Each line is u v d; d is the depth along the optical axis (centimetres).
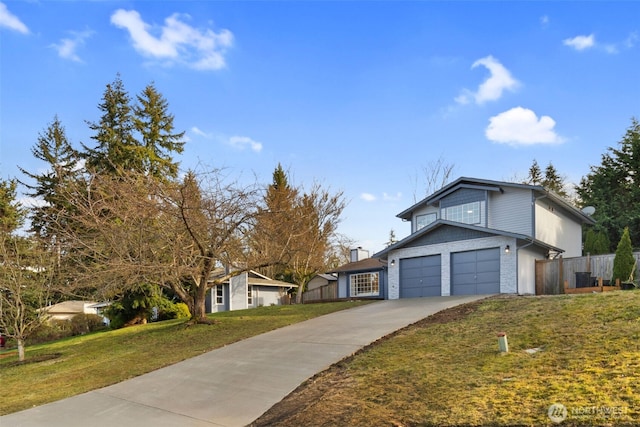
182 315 2622
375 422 567
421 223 2534
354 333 1165
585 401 509
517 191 2138
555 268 1820
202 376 945
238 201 1501
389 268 2208
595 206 3203
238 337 1328
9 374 1249
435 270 2017
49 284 1596
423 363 797
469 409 548
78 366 1238
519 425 483
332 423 589
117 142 2895
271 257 1627
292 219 1772
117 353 1354
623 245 1625
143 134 3070
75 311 3594
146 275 1469
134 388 912
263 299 3272
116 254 1487
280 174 3434
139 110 3111
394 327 1168
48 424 718
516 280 1742
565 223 2366
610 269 1691
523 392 572
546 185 5016
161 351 1283
